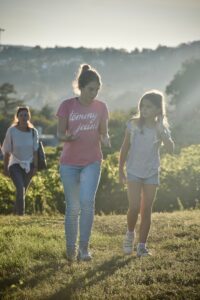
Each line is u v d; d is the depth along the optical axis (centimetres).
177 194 1739
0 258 855
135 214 869
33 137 1359
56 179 1759
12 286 743
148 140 855
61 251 898
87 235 855
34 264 835
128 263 816
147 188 865
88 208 845
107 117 862
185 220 1159
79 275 771
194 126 7006
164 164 2031
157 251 891
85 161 852
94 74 841
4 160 1363
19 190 1344
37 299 694
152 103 848
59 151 5416
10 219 1238
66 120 854
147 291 684
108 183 1712
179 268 764
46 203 1709
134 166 862
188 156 2236
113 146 5491
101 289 705
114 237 1018
